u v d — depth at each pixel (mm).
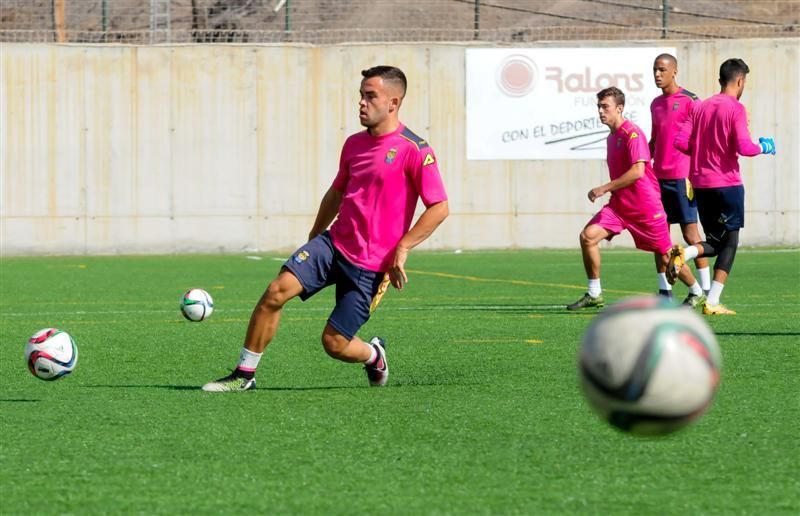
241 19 70250
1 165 60219
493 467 12852
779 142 62781
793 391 17906
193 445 14102
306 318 30469
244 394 18078
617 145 30922
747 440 14203
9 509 11164
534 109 61719
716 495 11625
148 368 21344
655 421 9812
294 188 61750
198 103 61188
